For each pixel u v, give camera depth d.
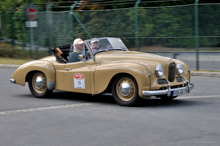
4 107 7.43
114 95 7.46
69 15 16.45
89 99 8.39
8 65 14.98
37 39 18.05
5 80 11.43
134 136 5.15
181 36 14.05
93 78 7.63
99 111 6.92
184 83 7.73
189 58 13.86
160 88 7.15
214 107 7.25
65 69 8.17
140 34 14.92
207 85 10.42
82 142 4.90
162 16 14.43
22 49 18.42
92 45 8.04
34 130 5.57
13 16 18.77
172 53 14.30
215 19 13.79
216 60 13.55
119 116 6.46
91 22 15.98
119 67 7.22
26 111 7.01
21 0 20.75
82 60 8.02
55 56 8.52
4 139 5.11
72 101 8.12
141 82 6.96
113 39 8.55
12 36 18.88
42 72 8.50
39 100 8.27
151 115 6.52
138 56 7.62
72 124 5.91
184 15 13.94
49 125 5.86
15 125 5.90
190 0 18.27
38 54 17.89
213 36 13.66
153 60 7.41
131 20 15.03
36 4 20.97
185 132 5.33
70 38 16.55
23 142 4.95
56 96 8.85
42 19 17.70
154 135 5.19
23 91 9.61
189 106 7.40
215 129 5.49
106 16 15.62
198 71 13.18
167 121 6.04
